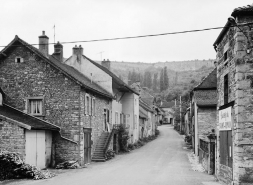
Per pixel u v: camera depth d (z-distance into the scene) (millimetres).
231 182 14141
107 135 30969
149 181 17062
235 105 13680
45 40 28047
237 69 13438
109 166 24438
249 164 13078
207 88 30172
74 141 24547
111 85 35375
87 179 17844
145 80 168875
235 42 13711
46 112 25172
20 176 18406
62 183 16516
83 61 35969
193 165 24859
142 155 32688
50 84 25281
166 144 45562
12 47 25703
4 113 22531
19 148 21047
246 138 13195
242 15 13328
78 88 24891
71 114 24859
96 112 29672
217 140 17672
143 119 52750
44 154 23297
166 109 109812
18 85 25688
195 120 32250
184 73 190500
